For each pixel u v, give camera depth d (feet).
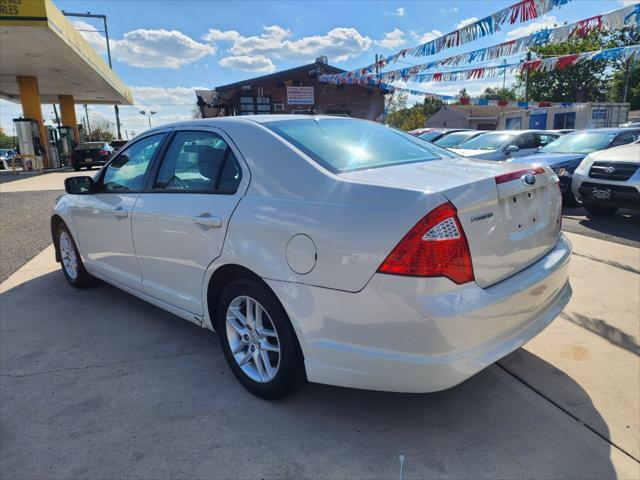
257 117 10.27
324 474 7.16
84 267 14.84
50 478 7.21
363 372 7.35
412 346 6.89
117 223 12.19
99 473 7.30
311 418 8.54
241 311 9.43
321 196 7.82
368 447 7.74
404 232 6.79
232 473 7.23
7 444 8.01
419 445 7.77
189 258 9.96
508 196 7.80
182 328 12.53
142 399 9.23
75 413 8.83
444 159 10.05
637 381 9.47
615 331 11.60
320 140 9.36
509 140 35.40
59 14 53.16
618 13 18.90
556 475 7.04
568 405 8.75
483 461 7.36
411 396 9.16
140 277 11.94
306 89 78.23
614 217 26.32
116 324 12.84
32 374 10.25
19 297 14.98
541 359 10.39
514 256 7.98
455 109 158.10
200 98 85.05
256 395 9.18
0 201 37.14
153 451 7.75
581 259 17.52
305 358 7.98
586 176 24.91
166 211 10.41
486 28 22.53
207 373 10.19
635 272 15.88
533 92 140.15
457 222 6.91
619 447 7.62
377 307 7.00
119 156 13.06
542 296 8.39
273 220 8.17
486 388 9.35
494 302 7.16
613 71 131.54
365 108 81.66
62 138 96.53
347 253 7.19
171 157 11.09
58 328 12.61
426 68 32.73
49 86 90.68
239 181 9.18
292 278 7.85
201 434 8.14
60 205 15.24
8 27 47.91
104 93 103.30
